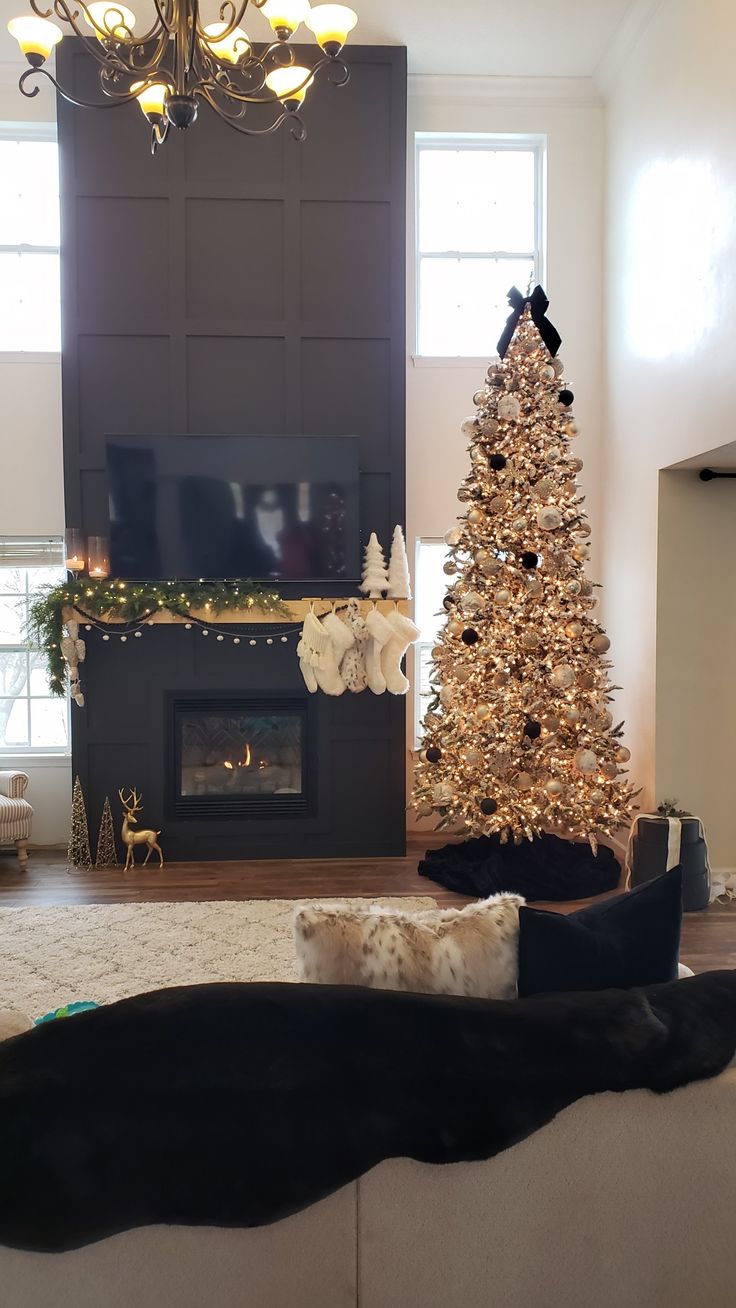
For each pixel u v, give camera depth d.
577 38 5.67
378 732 5.84
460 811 5.02
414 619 6.39
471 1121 1.55
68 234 5.61
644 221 5.44
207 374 5.72
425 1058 1.56
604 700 5.00
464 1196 1.58
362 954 1.83
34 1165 1.44
